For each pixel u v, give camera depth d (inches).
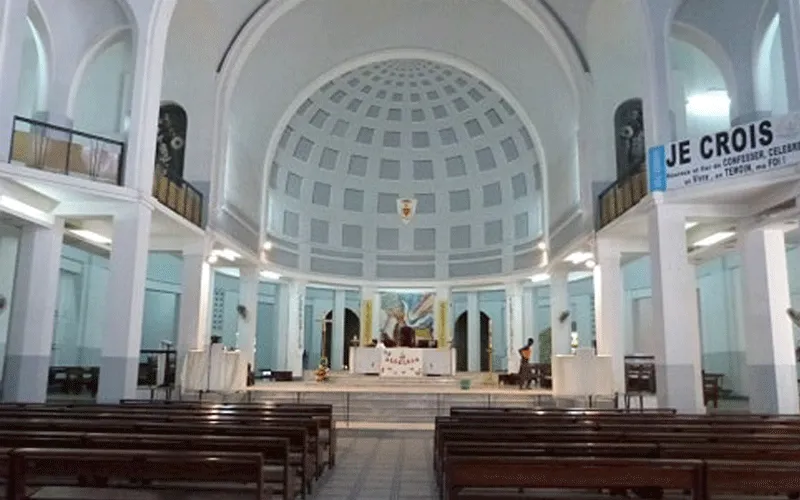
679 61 614.5
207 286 657.0
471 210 1010.1
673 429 227.6
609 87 654.5
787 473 132.4
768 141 402.3
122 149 495.2
